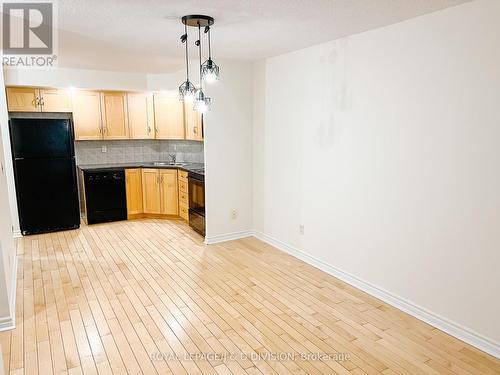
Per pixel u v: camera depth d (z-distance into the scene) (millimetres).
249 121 4840
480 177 2441
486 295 2486
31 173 4953
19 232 5016
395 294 3139
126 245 4711
